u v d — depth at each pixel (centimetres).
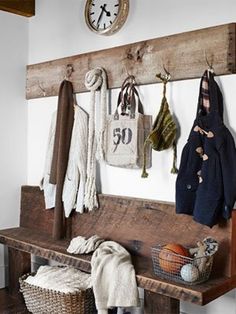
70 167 288
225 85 225
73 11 302
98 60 282
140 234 253
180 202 221
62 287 248
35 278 266
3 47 319
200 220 210
